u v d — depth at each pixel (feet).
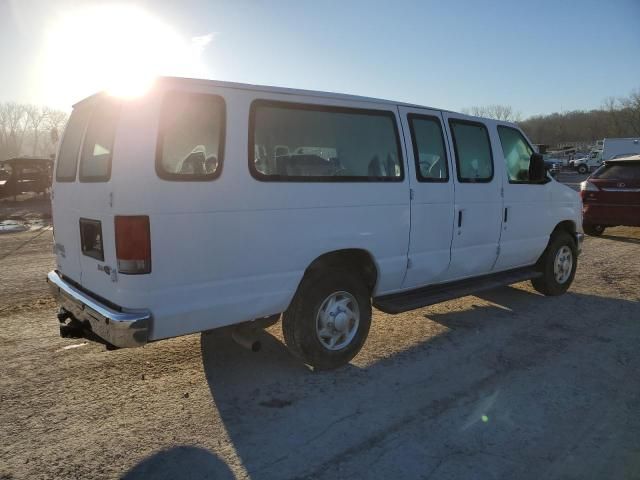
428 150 16.20
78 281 13.09
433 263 16.39
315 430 11.11
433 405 12.23
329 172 13.58
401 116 15.44
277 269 12.60
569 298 21.66
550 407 12.14
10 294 21.97
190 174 11.12
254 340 13.01
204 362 14.76
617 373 14.07
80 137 13.00
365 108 14.52
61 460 9.96
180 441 10.66
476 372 14.12
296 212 12.78
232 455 10.16
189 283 11.26
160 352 15.47
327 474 9.57
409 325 18.12
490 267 18.81
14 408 11.97
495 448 10.43
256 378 13.71
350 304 14.42
